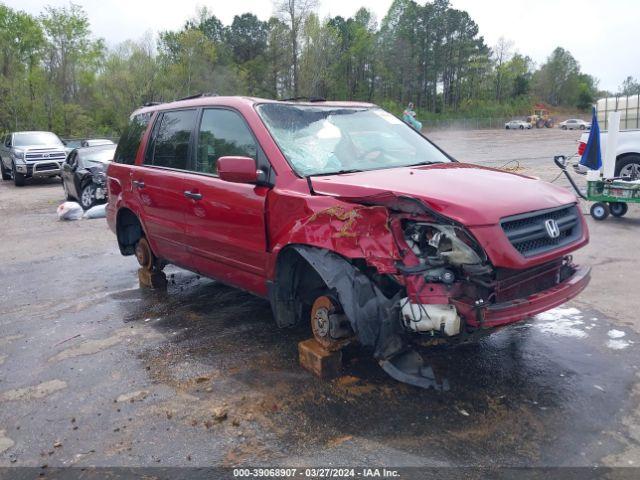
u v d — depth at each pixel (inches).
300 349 160.4
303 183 152.3
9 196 678.5
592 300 210.2
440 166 171.0
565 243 143.8
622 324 186.7
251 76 2613.2
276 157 162.4
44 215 505.0
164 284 254.1
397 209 133.9
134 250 261.7
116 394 153.3
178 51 2235.5
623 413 132.6
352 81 3491.6
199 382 157.0
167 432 132.5
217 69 2348.7
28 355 183.6
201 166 194.7
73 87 2204.7
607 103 489.7
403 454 119.1
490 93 4276.6
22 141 820.0
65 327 208.7
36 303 241.8
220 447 125.3
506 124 2933.1
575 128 2746.1
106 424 137.9
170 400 147.9
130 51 2134.6
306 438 126.7
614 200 346.9
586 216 375.6
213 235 184.4
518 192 142.3
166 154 216.7
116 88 2047.2
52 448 128.9
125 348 185.0
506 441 122.6
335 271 138.7
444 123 3132.4
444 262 129.6
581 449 119.3
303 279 165.9
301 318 181.3
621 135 415.5
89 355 180.9
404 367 142.7
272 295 162.7
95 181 493.4
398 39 3619.6
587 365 157.8
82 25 2180.1
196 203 189.6
